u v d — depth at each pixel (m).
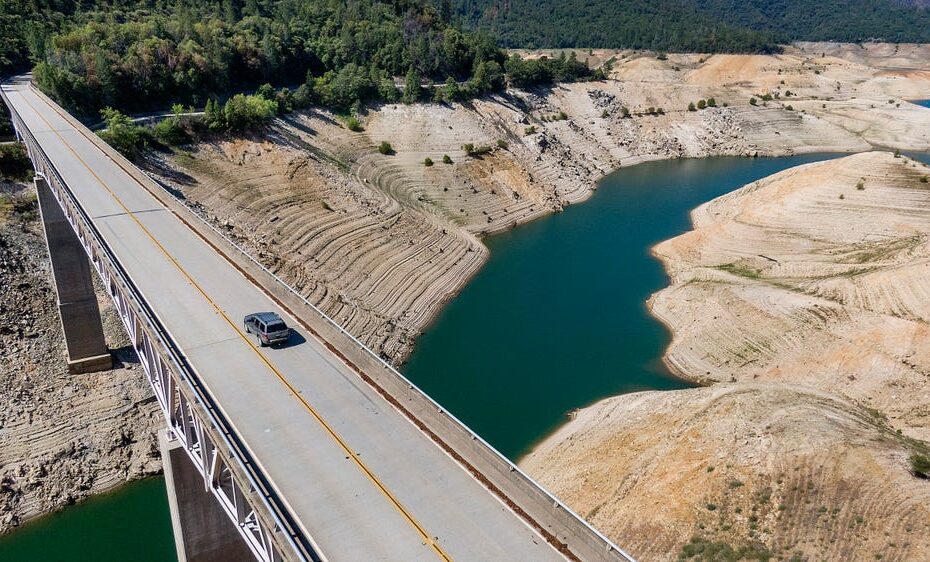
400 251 96.38
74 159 76.94
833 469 46.12
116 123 91.00
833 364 66.94
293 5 174.88
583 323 83.69
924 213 96.00
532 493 29.25
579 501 49.94
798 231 99.94
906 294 73.12
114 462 58.00
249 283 50.88
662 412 57.28
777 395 56.09
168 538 51.03
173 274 51.78
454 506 29.08
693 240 106.31
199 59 121.81
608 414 60.91
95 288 73.50
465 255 103.06
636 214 128.62
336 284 83.56
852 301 75.44
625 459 52.59
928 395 60.50
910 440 52.72
